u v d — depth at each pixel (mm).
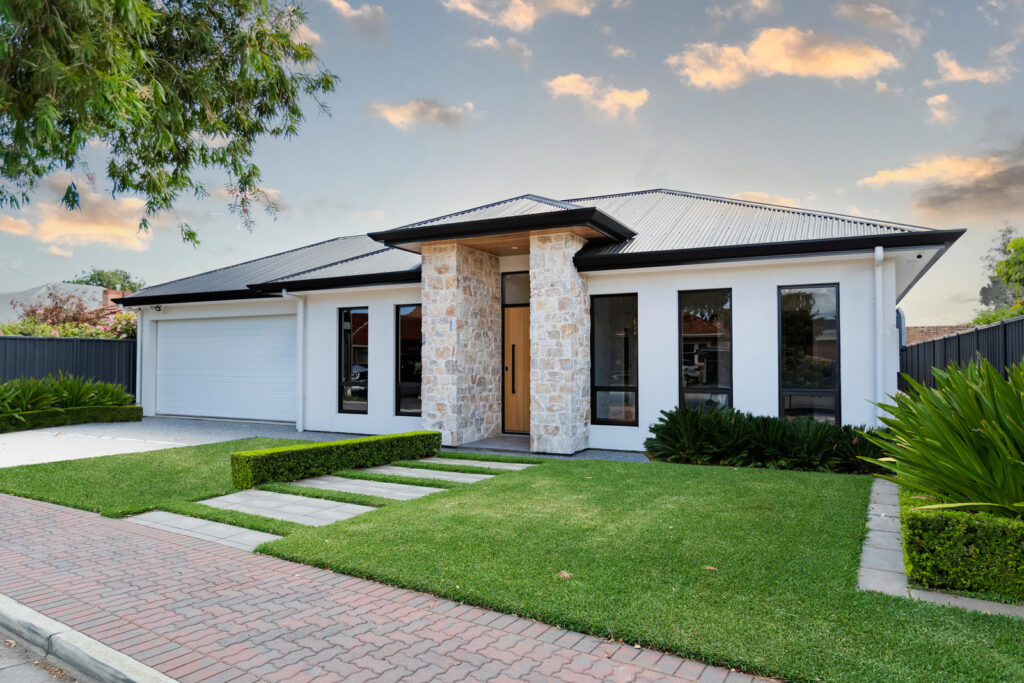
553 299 10141
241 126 9383
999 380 4301
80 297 27328
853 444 8031
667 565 4316
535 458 9258
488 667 3039
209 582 4320
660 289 10266
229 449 10359
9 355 15297
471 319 11461
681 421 9078
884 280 8906
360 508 6383
